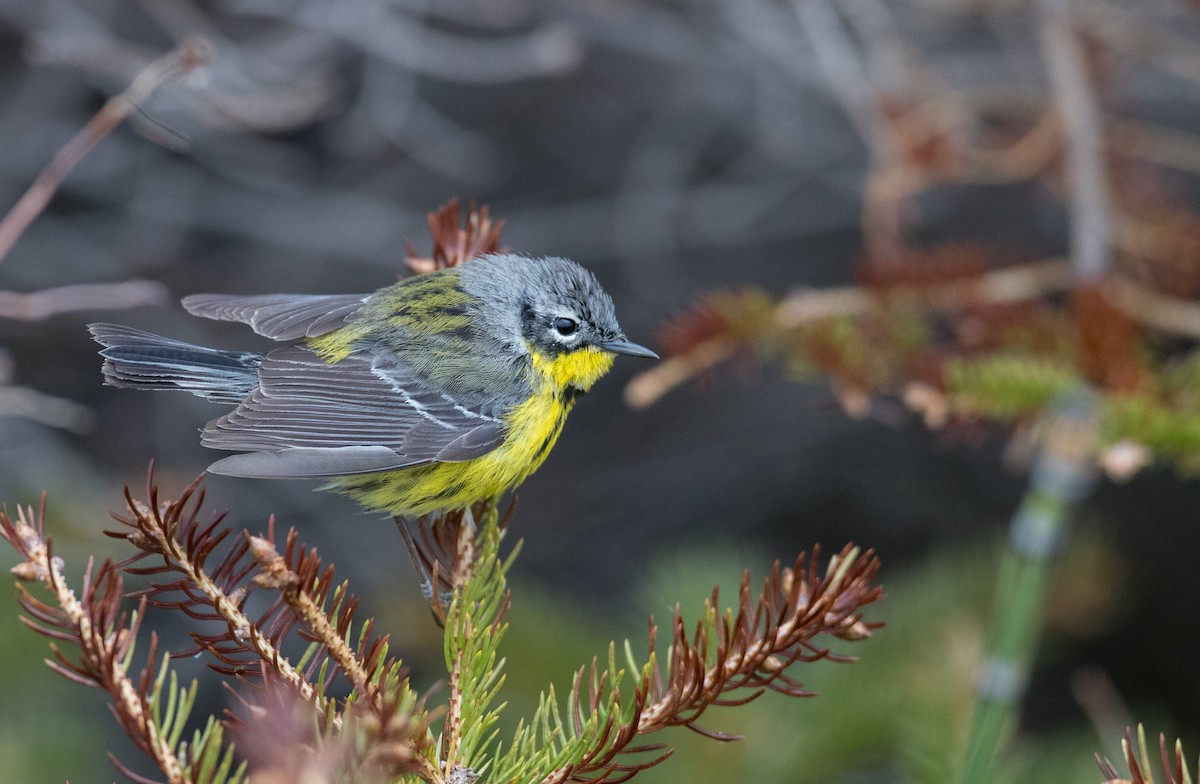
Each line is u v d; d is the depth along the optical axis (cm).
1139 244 977
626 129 1898
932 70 1530
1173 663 1794
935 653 773
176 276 1828
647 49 1659
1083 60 1068
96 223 1809
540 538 1955
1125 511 1850
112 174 1756
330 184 1880
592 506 1986
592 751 474
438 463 838
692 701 477
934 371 834
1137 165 1092
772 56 1559
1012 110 1222
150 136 883
